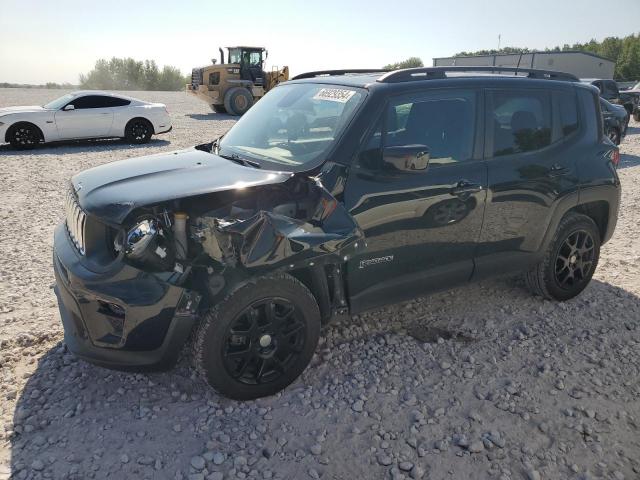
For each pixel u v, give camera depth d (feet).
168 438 9.43
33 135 44.78
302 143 11.66
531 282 14.97
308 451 9.21
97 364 9.78
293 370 10.73
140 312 9.20
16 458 8.84
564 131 14.20
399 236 11.50
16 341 12.45
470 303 14.98
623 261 18.33
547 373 11.57
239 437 9.48
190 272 9.40
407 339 12.95
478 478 8.67
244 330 10.03
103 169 11.84
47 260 18.04
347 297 11.37
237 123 14.69
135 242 9.18
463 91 12.50
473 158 12.50
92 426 9.67
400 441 9.48
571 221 14.47
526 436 9.64
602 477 8.71
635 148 47.57
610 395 10.84
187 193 9.57
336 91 12.30
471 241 12.67
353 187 10.81
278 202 10.76
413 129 11.73
